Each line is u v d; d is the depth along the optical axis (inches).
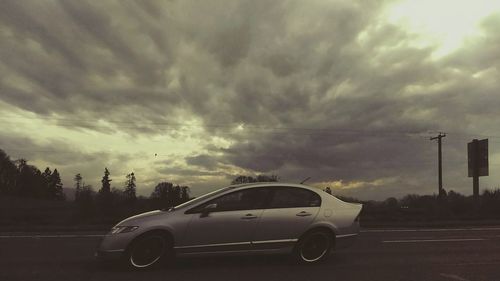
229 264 358.9
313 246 366.0
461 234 618.5
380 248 467.2
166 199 1018.7
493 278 327.3
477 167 1381.6
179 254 335.9
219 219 341.4
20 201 2159.2
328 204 377.1
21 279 305.3
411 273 339.9
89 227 714.2
